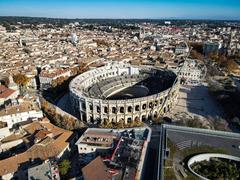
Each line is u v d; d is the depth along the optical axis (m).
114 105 165.25
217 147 99.62
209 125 160.62
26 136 135.25
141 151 101.88
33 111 160.50
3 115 151.12
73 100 181.12
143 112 174.25
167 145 101.00
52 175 99.00
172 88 187.62
